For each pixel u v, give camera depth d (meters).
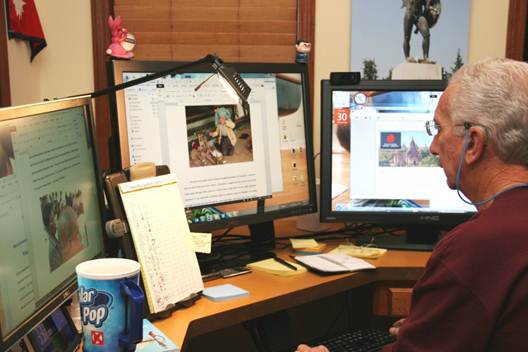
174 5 2.38
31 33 2.27
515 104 1.01
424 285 1.02
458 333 0.95
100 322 0.98
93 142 1.29
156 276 1.31
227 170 1.72
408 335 1.02
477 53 2.40
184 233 1.42
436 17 2.37
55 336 1.09
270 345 1.67
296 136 1.89
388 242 1.96
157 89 1.58
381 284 1.76
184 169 1.63
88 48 2.39
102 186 1.31
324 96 1.90
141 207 1.33
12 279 0.90
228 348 2.30
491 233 0.95
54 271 1.06
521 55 2.40
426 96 1.90
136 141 1.55
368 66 2.38
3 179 0.89
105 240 1.32
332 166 1.92
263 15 2.39
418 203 1.93
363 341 1.62
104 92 1.39
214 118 1.69
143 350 1.12
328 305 2.40
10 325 0.89
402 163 1.92
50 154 1.07
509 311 0.92
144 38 2.39
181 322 1.31
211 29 2.39
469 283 0.94
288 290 1.53
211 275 1.60
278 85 1.83
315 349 1.44
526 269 0.92
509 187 1.02
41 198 1.02
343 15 2.38
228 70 1.50
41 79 2.40
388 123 1.91
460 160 1.08
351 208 1.94
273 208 1.83
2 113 0.90
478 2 2.38
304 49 2.00
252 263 1.73
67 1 2.37
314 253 1.85
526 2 2.38
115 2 2.38
